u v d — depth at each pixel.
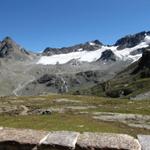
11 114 93.25
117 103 119.44
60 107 102.62
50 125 48.62
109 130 47.12
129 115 77.12
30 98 146.75
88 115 77.62
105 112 84.62
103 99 139.75
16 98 146.88
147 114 80.00
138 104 113.69
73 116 69.75
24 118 61.94
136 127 56.84
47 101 130.75
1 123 53.03
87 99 139.25
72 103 120.88
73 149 11.60
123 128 53.03
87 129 45.62
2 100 139.00
